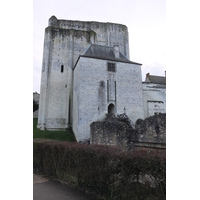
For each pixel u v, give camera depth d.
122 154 4.89
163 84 29.00
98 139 13.02
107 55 25.69
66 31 30.89
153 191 4.20
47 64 28.41
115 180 5.02
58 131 25.02
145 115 26.73
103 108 22.33
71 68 28.88
